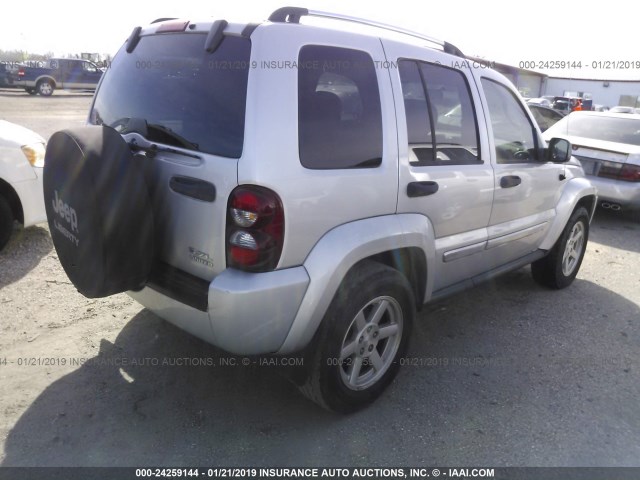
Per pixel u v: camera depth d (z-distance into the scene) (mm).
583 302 4828
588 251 6445
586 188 4879
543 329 4215
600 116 8539
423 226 3105
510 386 3373
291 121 2439
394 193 2910
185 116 2633
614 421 3072
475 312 4480
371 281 2791
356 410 3014
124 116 3023
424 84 3193
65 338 3631
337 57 2697
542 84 41281
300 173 2451
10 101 20844
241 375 3320
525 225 4191
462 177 3377
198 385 3193
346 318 2709
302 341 2613
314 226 2531
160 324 3869
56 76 25344
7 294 4211
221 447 2695
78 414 2873
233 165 2361
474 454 2736
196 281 2586
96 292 2607
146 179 2736
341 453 2697
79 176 2445
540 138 4379
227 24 2598
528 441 2857
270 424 2889
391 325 3084
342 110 2674
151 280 2766
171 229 2678
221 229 2424
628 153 7371
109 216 2457
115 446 2658
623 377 3557
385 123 2879
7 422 2771
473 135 3584
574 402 3238
